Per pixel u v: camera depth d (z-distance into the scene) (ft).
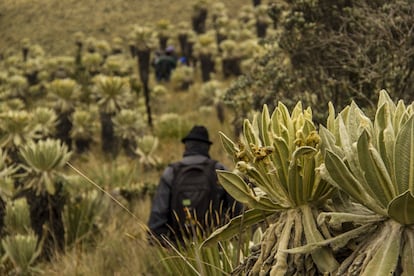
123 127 52.44
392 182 6.26
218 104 52.16
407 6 22.80
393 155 6.22
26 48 119.03
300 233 6.91
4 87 84.84
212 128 50.44
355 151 6.40
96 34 156.35
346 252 6.74
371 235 6.51
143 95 74.28
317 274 6.80
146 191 33.12
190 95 77.92
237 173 7.51
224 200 18.49
